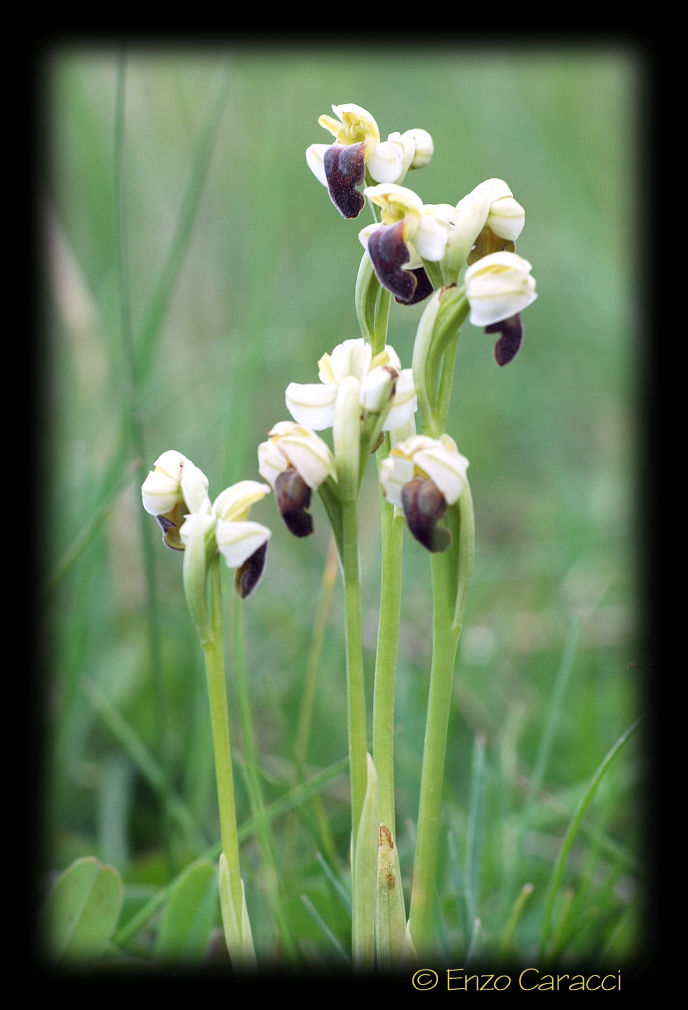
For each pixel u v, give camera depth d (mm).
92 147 747
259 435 757
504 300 368
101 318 627
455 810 478
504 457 797
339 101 1002
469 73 1039
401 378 381
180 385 674
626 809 490
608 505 685
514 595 652
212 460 627
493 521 736
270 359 692
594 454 785
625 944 416
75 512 570
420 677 527
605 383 813
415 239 376
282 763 505
